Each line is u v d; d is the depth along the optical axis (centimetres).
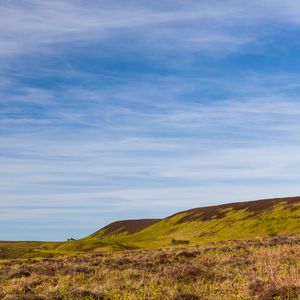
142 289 1861
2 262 3241
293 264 2436
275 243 3616
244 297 1733
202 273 2197
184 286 1958
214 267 2473
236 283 1980
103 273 2302
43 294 1756
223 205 17525
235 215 14812
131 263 2702
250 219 13512
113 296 1753
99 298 1723
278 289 1722
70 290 1803
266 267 2298
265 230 11994
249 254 2958
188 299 1717
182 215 19212
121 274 2272
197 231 15138
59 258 3419
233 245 3638
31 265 2842
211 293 1814
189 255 2980
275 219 12569
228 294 1795
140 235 18400
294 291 1706
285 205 13538
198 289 1888
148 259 2869
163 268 2431
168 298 1727
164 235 16988
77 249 11625
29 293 1862
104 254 3766
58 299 1689
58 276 2278
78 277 2236
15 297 1636
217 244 4159
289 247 3070
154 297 1736
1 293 1795
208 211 17500
